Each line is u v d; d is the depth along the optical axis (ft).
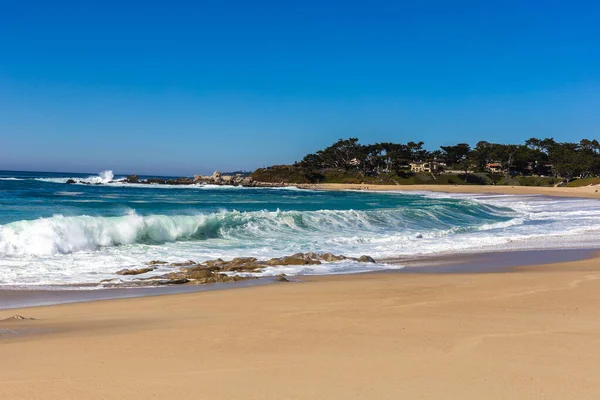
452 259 56.54
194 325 24.44
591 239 74.84
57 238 54.80
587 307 28.12
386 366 17.25
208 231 71.67
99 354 19.19
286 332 22.53
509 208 143.43
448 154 506.89
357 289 35.91
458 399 14.29
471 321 24.54
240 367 17.28
